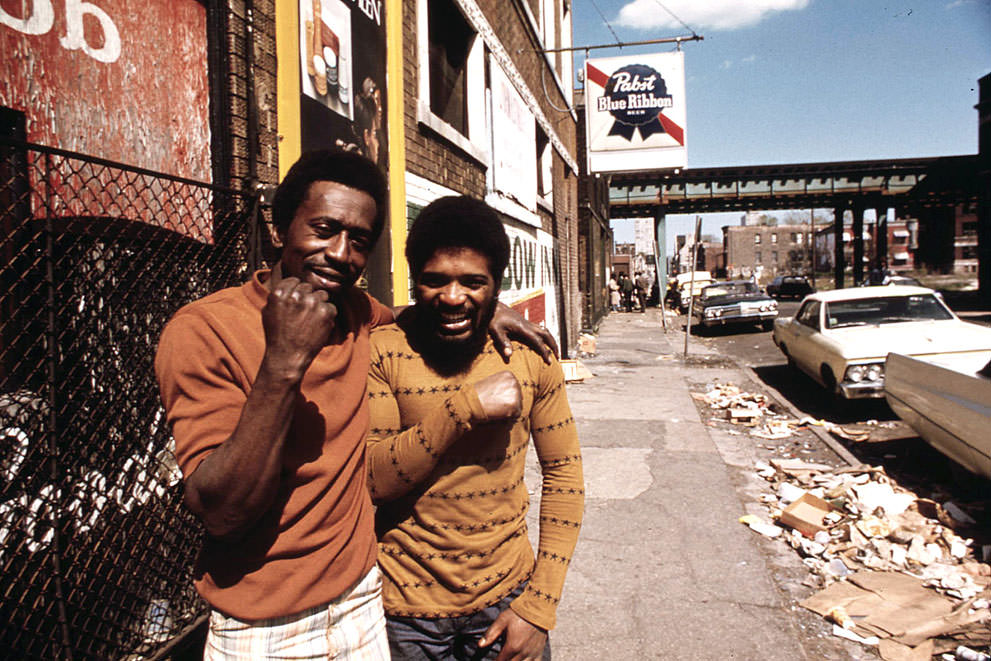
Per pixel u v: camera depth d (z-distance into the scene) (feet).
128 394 6.88
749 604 11.01
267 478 3.30
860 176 135.23
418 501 4.83
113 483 6.62
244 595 3.75
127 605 6.73
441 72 20.15
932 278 187.52
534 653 4.83
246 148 8.91
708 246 344.49
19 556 5.58
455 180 19.75
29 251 5.77
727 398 29.66
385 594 4.96
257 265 8.79
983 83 122.83
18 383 5.71
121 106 6.89
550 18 39.40
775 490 16.96
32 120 5.82
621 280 110.42
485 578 4.87
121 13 6.92
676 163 38.91
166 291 7.48
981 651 9.38
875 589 11.32
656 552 13.15
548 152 37.99
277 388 3.28
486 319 4.98
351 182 4.06
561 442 5.26
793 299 153.38
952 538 13.17
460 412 4.41
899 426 24.21
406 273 15.17
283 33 9.95
